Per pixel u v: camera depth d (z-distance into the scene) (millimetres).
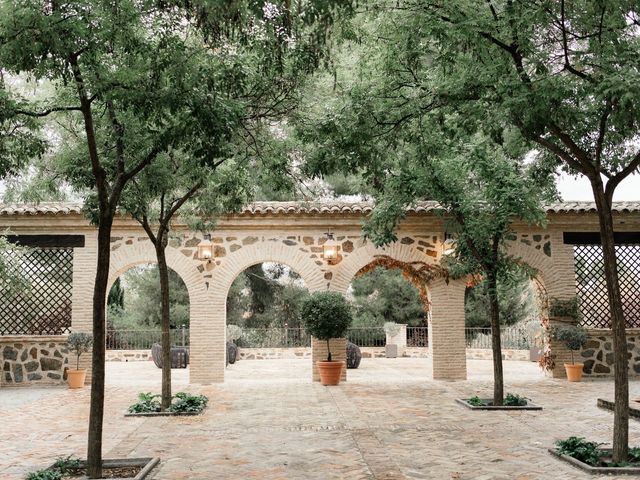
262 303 28984
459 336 15016
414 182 10617
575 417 9609
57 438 8305
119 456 7180
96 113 7762
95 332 6426
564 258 15242
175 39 5691
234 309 28422
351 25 6711
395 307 28328
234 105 6215
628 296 15516
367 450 7410
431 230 15188
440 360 14992
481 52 6629
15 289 11945
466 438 8070
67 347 14453
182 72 5688
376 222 10930
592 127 7688
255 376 16484
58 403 11531
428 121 8258
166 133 5988
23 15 5207
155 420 9578
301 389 13352
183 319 26375
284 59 6801
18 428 9031
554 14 6328
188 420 9570
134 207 9188
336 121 7395
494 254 10875
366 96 7516
